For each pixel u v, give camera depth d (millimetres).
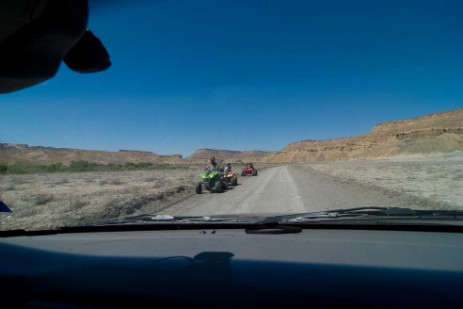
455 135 178125
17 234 4902
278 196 20547
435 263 3125
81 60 2076
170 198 21469
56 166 78000
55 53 1982
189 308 2383
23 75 2023
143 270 3035
